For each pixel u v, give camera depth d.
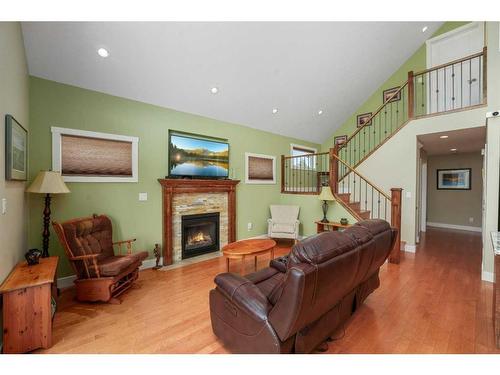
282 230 5.03
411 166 4.52
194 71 3.56
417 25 4.93
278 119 5.54
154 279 3.25
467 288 2.88
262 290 1.93
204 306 2.51
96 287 2.53
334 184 4.80
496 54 3.12
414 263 3.83
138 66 3.17
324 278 1.39
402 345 1.85
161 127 3.86
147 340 1.94
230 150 4.91
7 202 1.97
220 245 4.69
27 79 2.67
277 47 3.77
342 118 6.79
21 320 1.76
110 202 3.35
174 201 4.00
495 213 3.04
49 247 2.89
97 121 3.23
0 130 1.82
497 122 3.02
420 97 5.74
